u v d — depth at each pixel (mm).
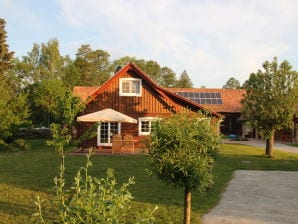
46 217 8328
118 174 14961
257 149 29047
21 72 69250
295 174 16062
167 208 9578
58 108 13578
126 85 27609
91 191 3797
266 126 23125
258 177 15133
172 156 8016
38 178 13773
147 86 27766
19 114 28047
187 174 7855
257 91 23266
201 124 8336
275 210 9664
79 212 3623
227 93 53188
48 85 45531
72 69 65875
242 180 14336
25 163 18578
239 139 42688
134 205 9742
